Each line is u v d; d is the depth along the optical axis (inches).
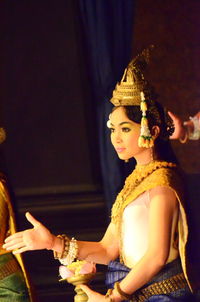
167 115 287.0
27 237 277.6
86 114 636.7
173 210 267.6
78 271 283.0
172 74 672.4
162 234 263.6
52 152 637.9
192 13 676.1
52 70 638.5
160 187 268.5
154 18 675.4
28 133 640.4
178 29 675.4
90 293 274.7
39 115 641.0
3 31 637.9
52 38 636.7
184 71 673.0
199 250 274.4
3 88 640.4
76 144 637.9
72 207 603.5
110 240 298.2
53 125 639.1
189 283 266.2
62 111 639.8
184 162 658.8
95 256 294.0
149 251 263.7
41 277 553.0
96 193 619.2
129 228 275.7
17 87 641.6
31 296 374.3
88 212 601.6
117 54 507.5
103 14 502.9
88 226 601.0
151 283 271.0
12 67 640.4
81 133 637.3
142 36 675.4
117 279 279.0
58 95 639.8
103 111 516.1
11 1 637.3
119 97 280.5
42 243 279.6
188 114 671.1
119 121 279.1
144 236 272.1
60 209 602.9
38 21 636.7
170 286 269.9
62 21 634.8
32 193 623.2
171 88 672.4
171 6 676.1
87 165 632.4
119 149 281.4
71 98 638.5
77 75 636.1
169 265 271.6
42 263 560.4
